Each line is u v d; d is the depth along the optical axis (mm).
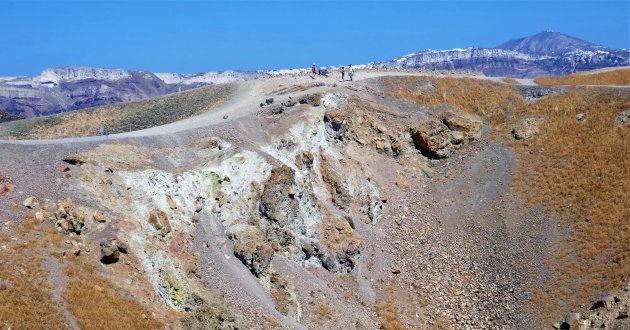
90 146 47906
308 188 53969
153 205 44781
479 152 65750
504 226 56312
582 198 56781
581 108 68500
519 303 49031
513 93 74000
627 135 62125
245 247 45906
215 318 39531
